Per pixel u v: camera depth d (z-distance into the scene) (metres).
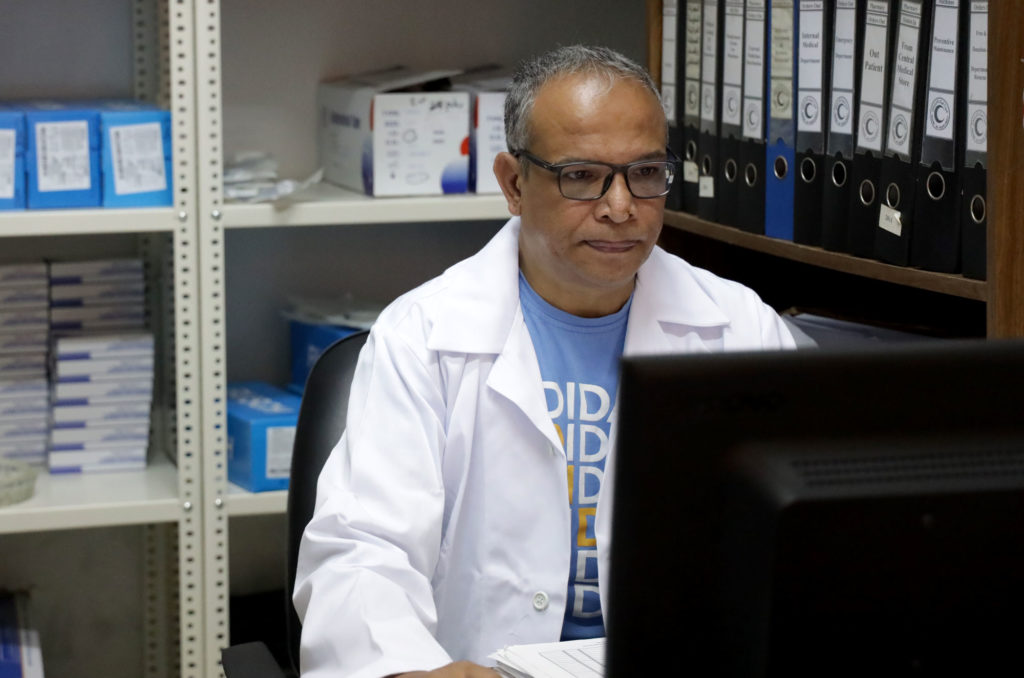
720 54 1.84
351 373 1.44
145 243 2.33
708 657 0.65
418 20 2.41
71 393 2.10
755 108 1.75
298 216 2.00
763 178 1.75
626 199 1.24
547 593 1.30
